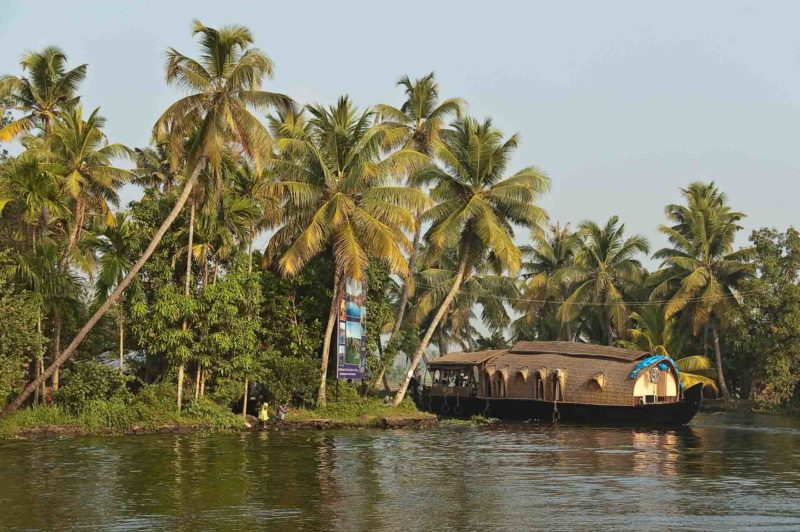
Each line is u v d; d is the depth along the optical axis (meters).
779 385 52.47
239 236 36.53
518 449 29.58
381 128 39.03
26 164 30.22
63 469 22.41
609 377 43.53
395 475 22.34
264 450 27.39
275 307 39.69
